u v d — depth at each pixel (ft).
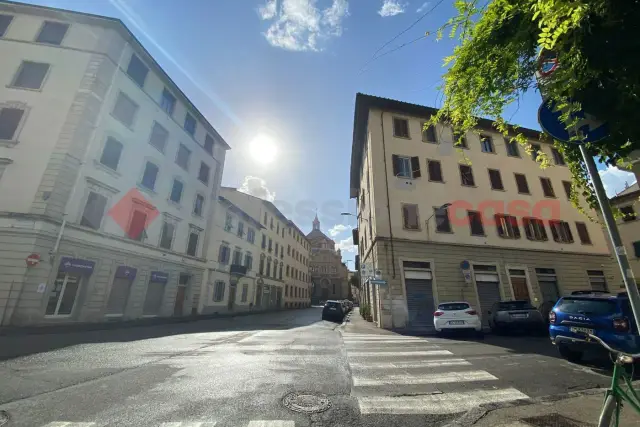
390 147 64.44
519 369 19.85
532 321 38.22
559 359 23.02
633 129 6.81
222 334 37.55
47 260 43.60
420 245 57.88
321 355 24.13
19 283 40.73
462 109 9.29
